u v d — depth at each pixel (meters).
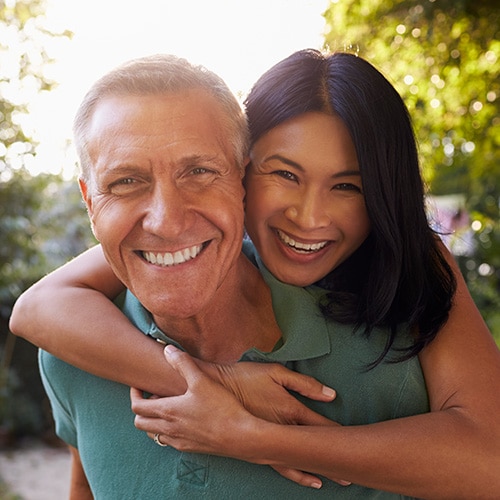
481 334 1.67
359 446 1.46
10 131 6.99
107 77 1.49
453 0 5.18
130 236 1.50
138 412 1.60
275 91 1.64
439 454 1.45
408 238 1.66
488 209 6.32
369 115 1.60
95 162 1.49
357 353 1.64
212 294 1.53
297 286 1.73
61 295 1.80
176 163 1.44
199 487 1.61
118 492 1.69
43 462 7.30
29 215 7.31
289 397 1.58
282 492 1.60
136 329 1.71
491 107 5.65
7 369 8.01
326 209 1.65
